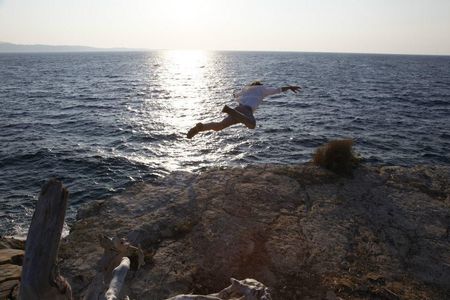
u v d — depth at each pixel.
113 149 24.33
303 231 7.00
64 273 5.93
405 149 24.19
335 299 5.55
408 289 5.78
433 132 28.72
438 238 6.98
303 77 87.81
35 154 22.73
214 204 7.76
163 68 136.50
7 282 5.95
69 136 27.88
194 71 118.69
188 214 7.45
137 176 19.73
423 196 8.38
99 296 3.92
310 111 38.78
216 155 23.05
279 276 5.95
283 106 42.09
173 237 6.86
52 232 3.20
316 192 8.35
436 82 80.44
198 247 6.56
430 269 6.23
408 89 63.03
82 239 6.80
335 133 28.30
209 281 5.85
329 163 9.48
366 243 6.78
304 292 5.67
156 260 6.25
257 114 36.59
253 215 7.41
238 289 4.32
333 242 6.74
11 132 28.81
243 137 26.98
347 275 6.02
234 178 8.90
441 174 9.53
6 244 8.28
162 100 48.41
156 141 26.39
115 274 3.90
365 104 44.12
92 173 20.02
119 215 7.52
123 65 157.75
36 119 34.25
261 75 97.19
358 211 7.71
